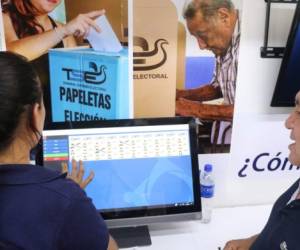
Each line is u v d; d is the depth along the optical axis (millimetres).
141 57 1292
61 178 720
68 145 1204
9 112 630
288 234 978
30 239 624
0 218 627
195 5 1258
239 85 1379
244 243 1228
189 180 1270
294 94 1319
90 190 1214
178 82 1338
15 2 1188
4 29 1208
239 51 1332
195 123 1271
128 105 1346
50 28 1231
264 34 1319
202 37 1296
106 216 1222
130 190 1236
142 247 1243
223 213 1502
